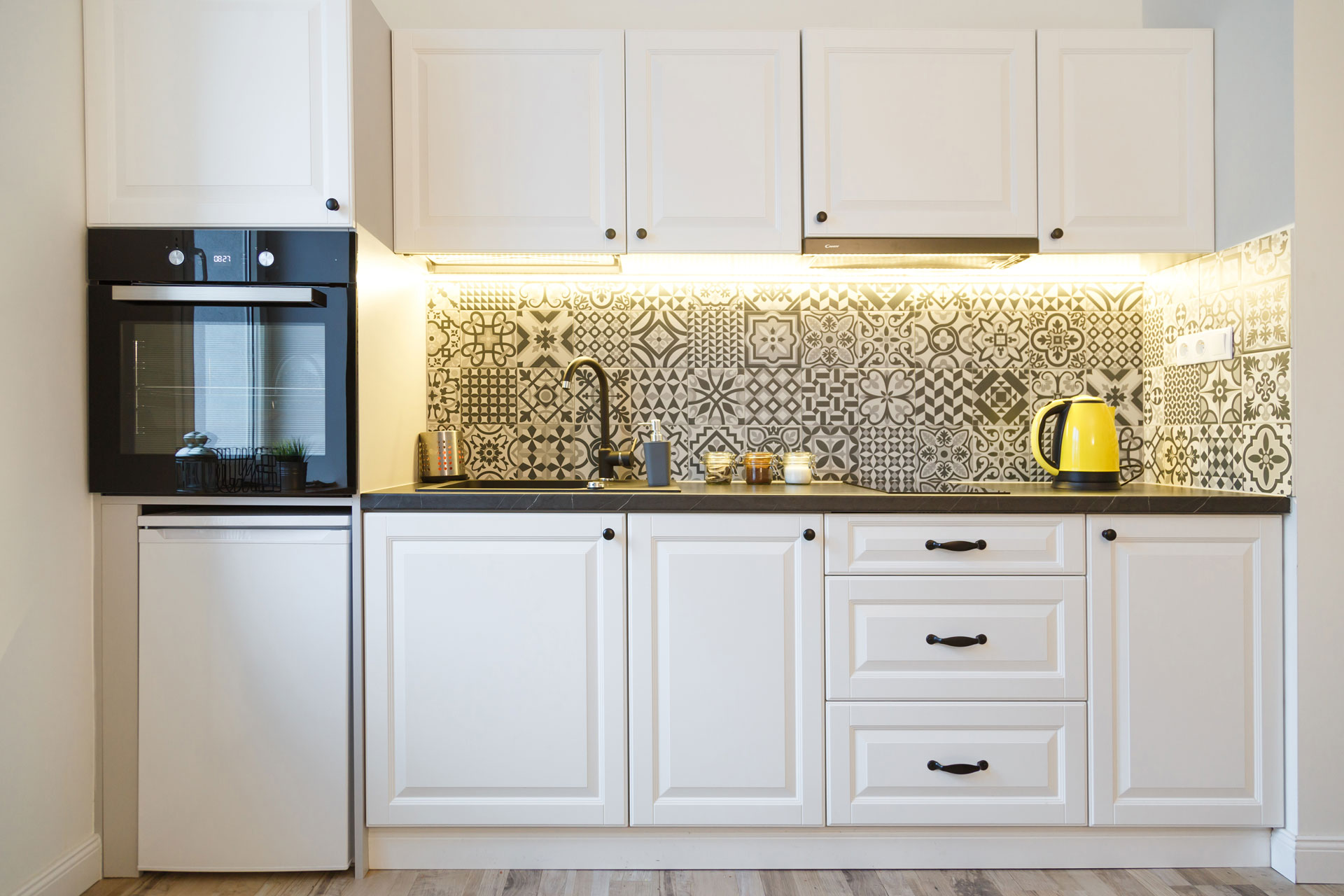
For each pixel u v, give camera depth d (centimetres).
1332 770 184
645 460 220
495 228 204
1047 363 241
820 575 185
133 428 181
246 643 182
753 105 205
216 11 182
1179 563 186
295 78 182
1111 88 207
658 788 186
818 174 205
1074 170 207
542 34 204
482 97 204
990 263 224
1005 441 241
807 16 241
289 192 182
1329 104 183
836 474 241
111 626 182
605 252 206
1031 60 206
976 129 206
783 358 242
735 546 186
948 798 187
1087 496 184
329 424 181
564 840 190
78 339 179
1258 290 194
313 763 182
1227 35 203
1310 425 183
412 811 185
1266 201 191
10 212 160
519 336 239
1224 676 186
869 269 232
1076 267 230
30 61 165
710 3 240
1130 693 186
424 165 204
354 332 182
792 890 181
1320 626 184
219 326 182
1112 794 187
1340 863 183
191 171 182
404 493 183
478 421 239
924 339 241
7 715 158
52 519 170
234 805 181
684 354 241
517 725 185
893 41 205
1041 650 185
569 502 183
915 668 186
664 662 185
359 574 183
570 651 185
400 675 184
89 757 180
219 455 182
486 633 184
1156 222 208
